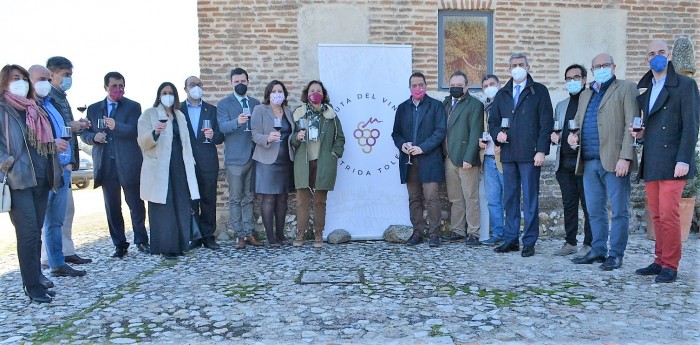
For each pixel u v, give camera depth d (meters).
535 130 6.05
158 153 6.13
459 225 7.09
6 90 4.41
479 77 7.77
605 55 5.27
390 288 4.76
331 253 6.42
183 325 3.88
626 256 6.02
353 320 3.92
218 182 7.46
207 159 6.63
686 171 4.61
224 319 3.99
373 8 7.49
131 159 6.41
